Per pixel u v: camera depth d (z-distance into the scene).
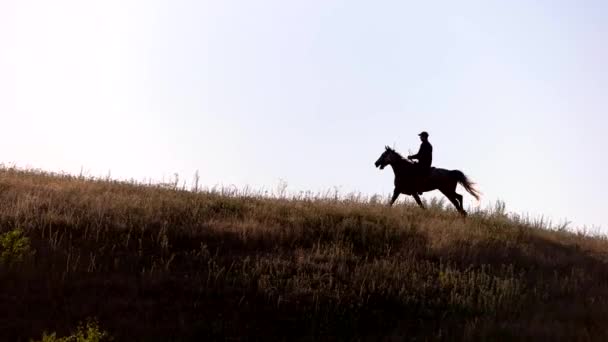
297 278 14.84
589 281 17.45
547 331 13.39
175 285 14.12
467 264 17.42
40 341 11.17
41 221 15.98
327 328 13.38
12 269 13.55
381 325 13.88
